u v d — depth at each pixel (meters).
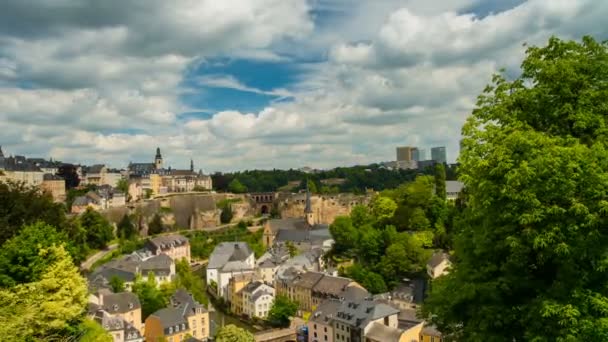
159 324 90.56
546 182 20.69
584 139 23.66
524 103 26.16
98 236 156.50
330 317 95.38
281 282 129.88
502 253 24.64
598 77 24.52
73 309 38.09
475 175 24.70
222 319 117.75
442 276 29.66
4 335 28.88
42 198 58.47
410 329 82.81
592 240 19.58
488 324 22.59
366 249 119.06
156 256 137.62
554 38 26.30
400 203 132.88
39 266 40.84
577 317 19.83
